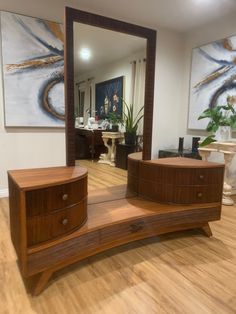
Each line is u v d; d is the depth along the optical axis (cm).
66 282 132
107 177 229
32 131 261
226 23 292
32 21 241
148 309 114
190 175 178
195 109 337
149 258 157
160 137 355
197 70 330
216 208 188
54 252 123
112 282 133
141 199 192
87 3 259
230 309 115
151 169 186
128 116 227
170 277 138
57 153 277
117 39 207
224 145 258
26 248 113
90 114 215
